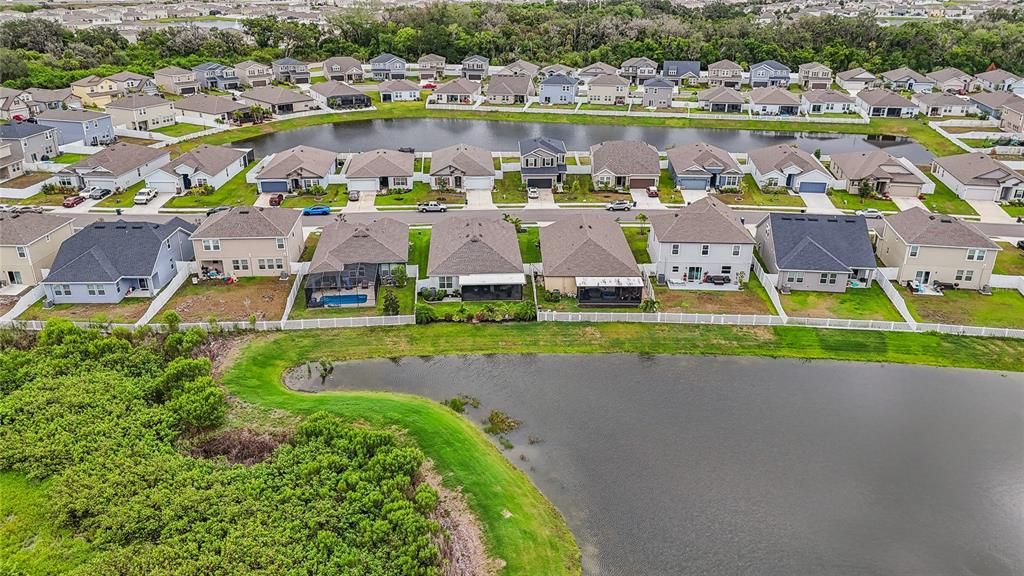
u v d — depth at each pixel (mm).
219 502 42500
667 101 146875
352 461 45406
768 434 50844
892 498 45188
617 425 51500
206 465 45688
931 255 69375
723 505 44281
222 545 39562
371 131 134250
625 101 149375
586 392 55281
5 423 49250
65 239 72188
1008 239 82500
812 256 69750
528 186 98125
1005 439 50781
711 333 63031
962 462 48469
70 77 151125
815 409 53781
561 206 92062
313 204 92062
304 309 65750
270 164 97438
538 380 56719
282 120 137250
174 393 51094
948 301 67938
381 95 154250
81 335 57594
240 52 185750
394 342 61344
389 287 69938
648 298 67312
